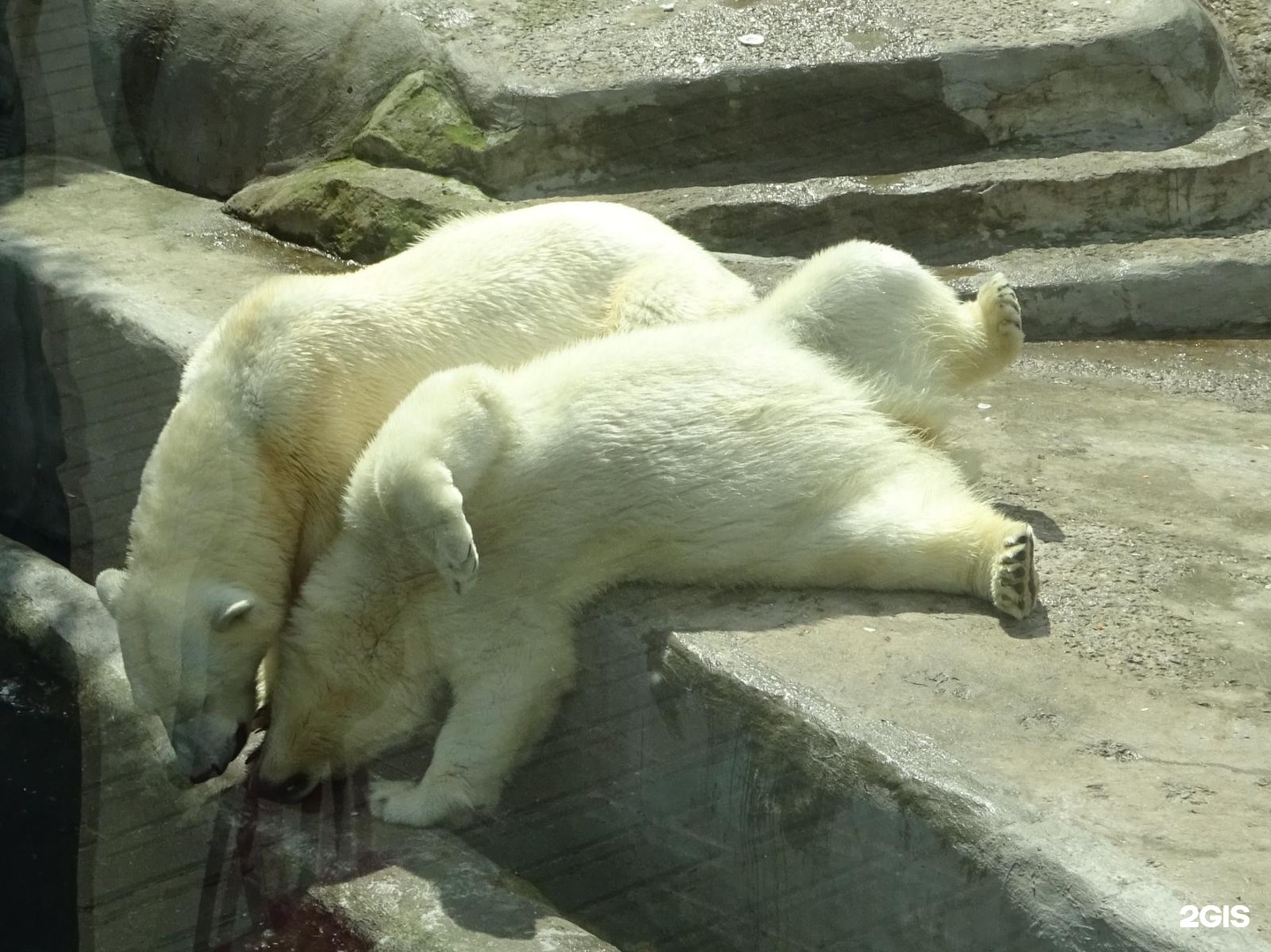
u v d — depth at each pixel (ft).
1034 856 11.94
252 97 30.32
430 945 13.71
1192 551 17.44
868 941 13.62
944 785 12.74
